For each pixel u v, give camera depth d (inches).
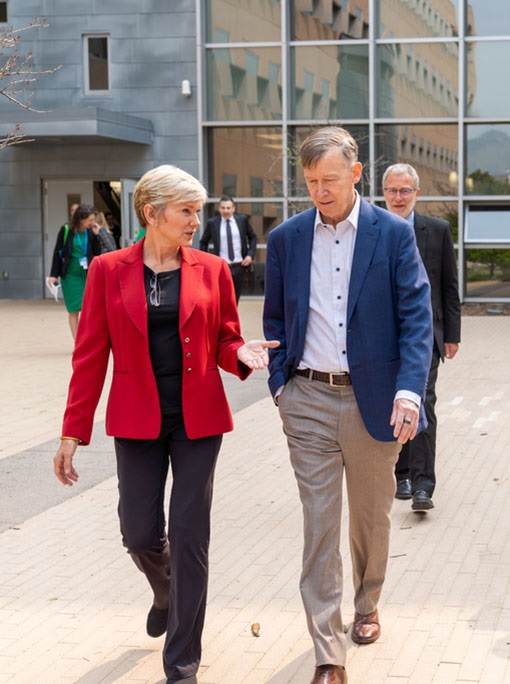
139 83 917.8
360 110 892.0
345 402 172.2
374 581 186.5
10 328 733.3
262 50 898.7
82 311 174.6
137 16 912.3
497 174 885.2
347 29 888.9
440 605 205.5
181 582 167.9
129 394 168.4
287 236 175.6
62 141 912.3
